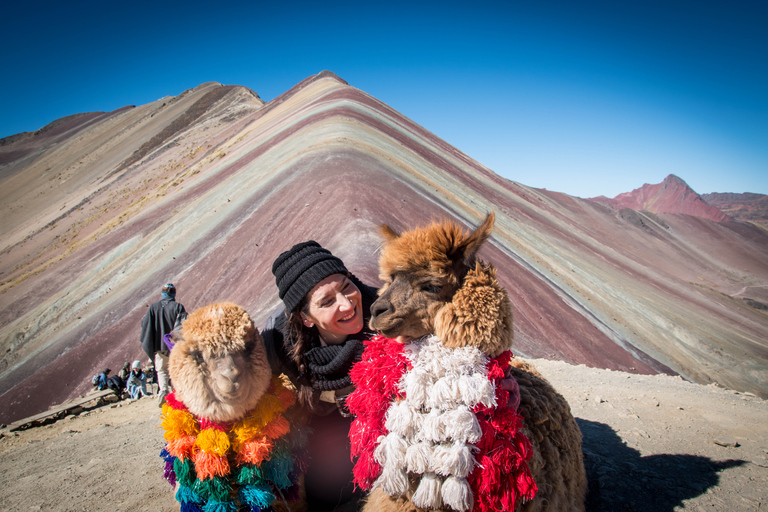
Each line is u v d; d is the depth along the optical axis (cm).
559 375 686
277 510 246
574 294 3303
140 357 2948
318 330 283
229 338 229
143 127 13575
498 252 3262
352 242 2059
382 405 220
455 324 209
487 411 204
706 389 586
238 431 233
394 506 221
